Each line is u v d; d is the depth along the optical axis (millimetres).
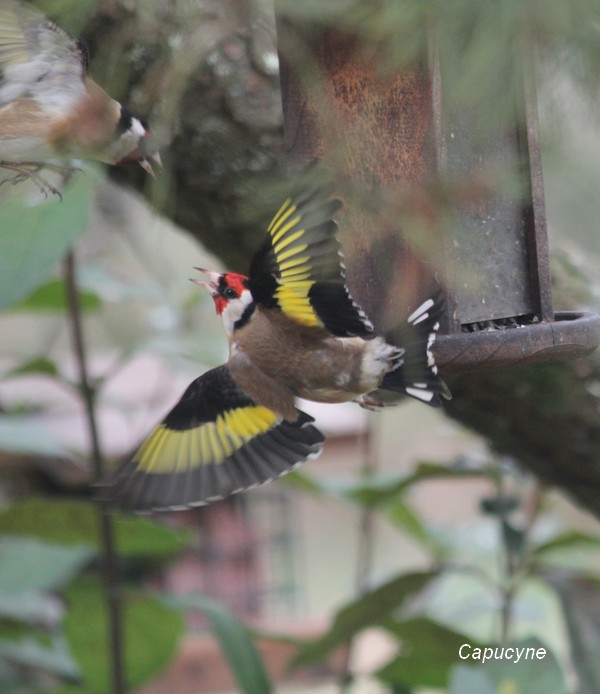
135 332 9203
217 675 8773
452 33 2943
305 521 9969
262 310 4391
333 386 4367
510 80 2895
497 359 4820
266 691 6039
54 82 4504
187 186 6074
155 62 4641
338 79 4824
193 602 6191
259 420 4379
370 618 6613
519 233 5375
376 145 4902
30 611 7707
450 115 4926
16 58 4398
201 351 6887
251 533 9258
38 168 4672
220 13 3547
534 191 5285
